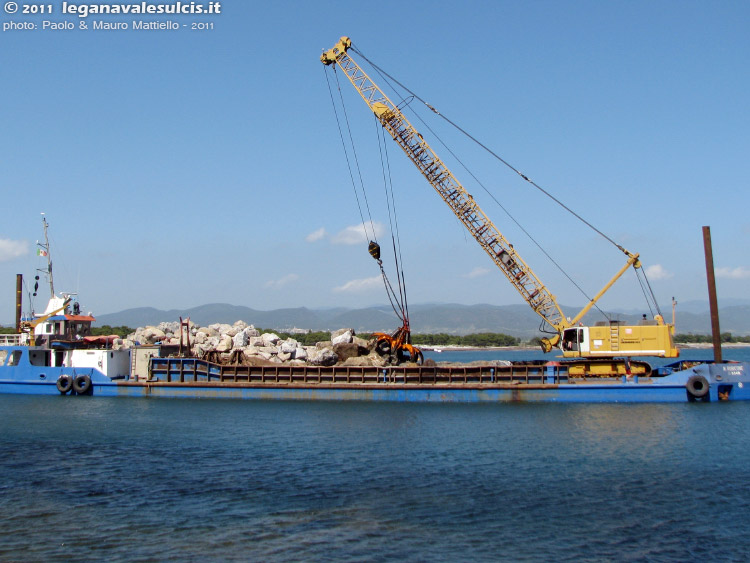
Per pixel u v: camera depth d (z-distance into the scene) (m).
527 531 21.41
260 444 34.31
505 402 47.91
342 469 29.09
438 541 20.55
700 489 25.94
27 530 21.39
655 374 51.59
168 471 28.70
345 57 56.66
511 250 54.28
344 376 51.09
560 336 53.03
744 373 47.34
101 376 51.97
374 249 54.69
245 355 58.06
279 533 21.16
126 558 19.23
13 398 51.00
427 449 33.03
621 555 19.56
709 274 49.75
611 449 32.97
